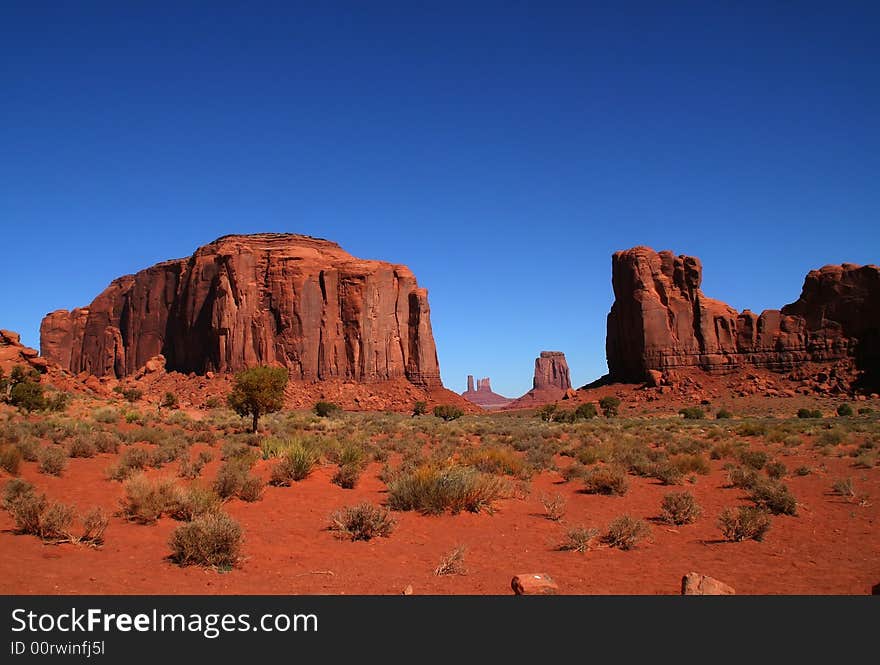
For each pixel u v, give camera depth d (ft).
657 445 113.39
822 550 35.83
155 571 27.43
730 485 62.95
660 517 45.80
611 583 27.96
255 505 45.32
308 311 433.89
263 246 466.29
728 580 28.86
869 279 353.72
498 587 26.91
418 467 60.44
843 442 110.52
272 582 26.73
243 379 125.70
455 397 444.14
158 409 196.13
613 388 385.50
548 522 42.88
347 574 28.58
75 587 24.43
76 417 136.46
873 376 329.93
